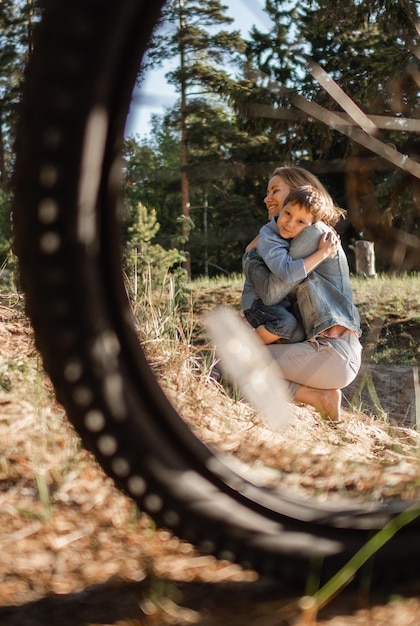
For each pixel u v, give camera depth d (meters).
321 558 1.33
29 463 1.93
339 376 3.24
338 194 3.40
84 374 1.21
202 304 6.17
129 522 1.66
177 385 2.93
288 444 2.46
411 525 1.38
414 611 1.32
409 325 6.86
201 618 1.30
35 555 1.50
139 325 3.40
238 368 2.04
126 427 1.24
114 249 1.22
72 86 1.15
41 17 1.17
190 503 1.28
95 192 1.19
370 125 1.69
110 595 1.37
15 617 1.29
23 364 2.63
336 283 3.34
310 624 1.28
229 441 2.38
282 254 3.26
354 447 2.77
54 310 1.19
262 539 1.31
